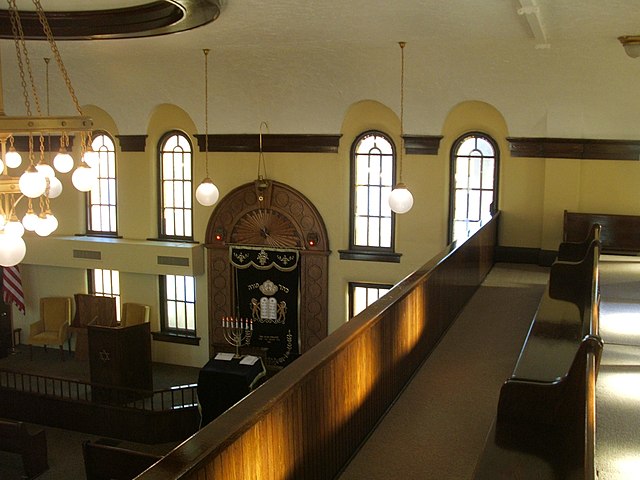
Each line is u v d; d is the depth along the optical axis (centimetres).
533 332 552
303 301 1398
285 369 389
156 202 1498
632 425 363
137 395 1338
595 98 1084
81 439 1236
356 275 1355
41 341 1519
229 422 313
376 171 1334
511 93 1131
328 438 428
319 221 1361
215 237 1436
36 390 1361
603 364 471
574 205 1167
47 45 1109
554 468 372
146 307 1478
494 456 383
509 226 1223
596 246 686
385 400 549
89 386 1378
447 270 764
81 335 1514
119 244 1467
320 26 910
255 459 331
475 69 1103
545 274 1101
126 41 1065
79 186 762
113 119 1466
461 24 873
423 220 1303
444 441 500
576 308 648
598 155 1146
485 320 814
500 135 1237
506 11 791
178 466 272
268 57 1163
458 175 1284
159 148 1480
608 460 321
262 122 1344
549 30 890
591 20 818
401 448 489
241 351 1384
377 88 1205
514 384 427
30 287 1600
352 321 489
